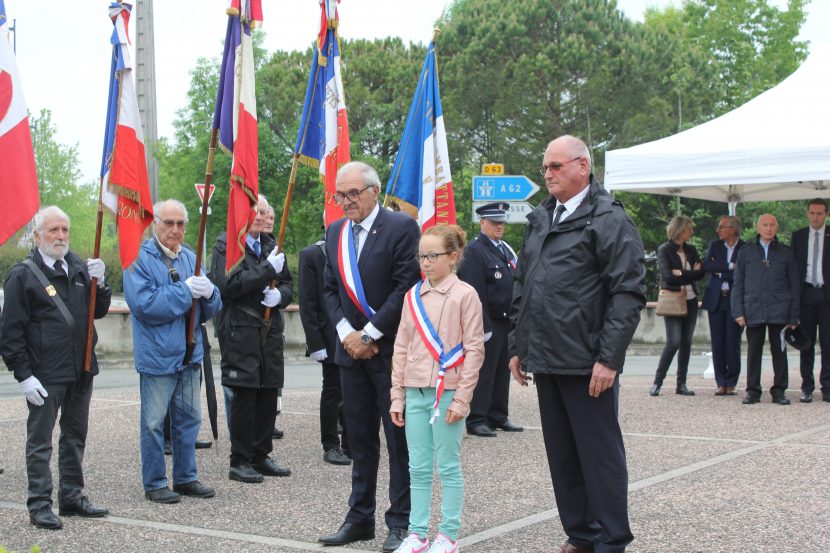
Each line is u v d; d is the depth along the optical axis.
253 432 6.80
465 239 4.83
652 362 17.31
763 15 42.25
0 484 6.70
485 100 33.84
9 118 5.22
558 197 4.58
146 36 15.73
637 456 7.24
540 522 5.34
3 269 20.11
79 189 58.50
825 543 4.78
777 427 8.59
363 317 5.09
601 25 34.16
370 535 5.12
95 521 5.56
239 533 5.24
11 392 12.94
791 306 10.14
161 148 36.19
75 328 5.64
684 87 33.66
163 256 6.17
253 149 6.40
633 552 4.71
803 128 9.66
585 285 4.43
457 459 4.65
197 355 6.21
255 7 6.40
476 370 4.62
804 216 28.84
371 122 38.75
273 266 6.61
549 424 4.68
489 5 35.94
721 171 9.73
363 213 5.11
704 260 11.16
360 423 5.10
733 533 5.00
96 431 8.98
